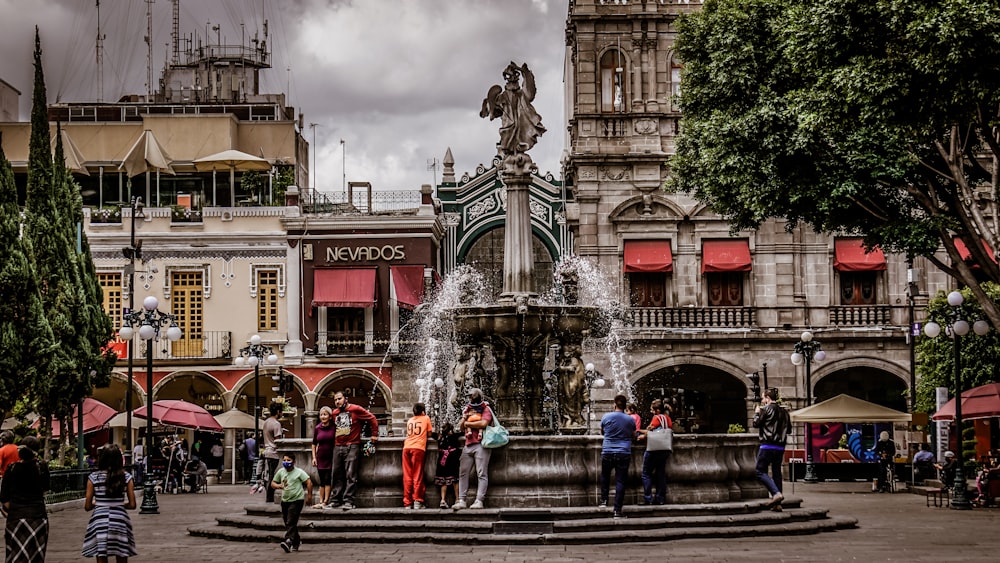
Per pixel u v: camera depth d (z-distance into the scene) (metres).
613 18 52.22
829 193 29.77
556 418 27.30
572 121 53.34
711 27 36.41
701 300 51.81
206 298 54.53
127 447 34.59
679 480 23.59
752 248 51.66
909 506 30.86
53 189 40.59
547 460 22.61
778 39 31.83
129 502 16.31
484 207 57.44
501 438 22.08
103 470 16.16
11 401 36.91
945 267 29.55
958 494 30.20
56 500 32.53
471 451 22.09
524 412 26.55
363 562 18.83
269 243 54.59
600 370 50.78
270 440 30.69
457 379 26.81
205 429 43.00
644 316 51.16
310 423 53.56
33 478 16.50
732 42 33.34
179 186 60.41
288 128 61.72
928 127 24.22
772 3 32.81
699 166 37.00
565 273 28.75
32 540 16.36
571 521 21.50
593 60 52.50
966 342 42.91
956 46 22.34
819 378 50.84
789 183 30.73
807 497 35.12
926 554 19.58
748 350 51.06
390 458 23.23
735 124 31.55
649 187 51.91
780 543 20.97
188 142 60.03
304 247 54.56
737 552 19.66
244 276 54.59
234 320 54.44
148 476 30.67
